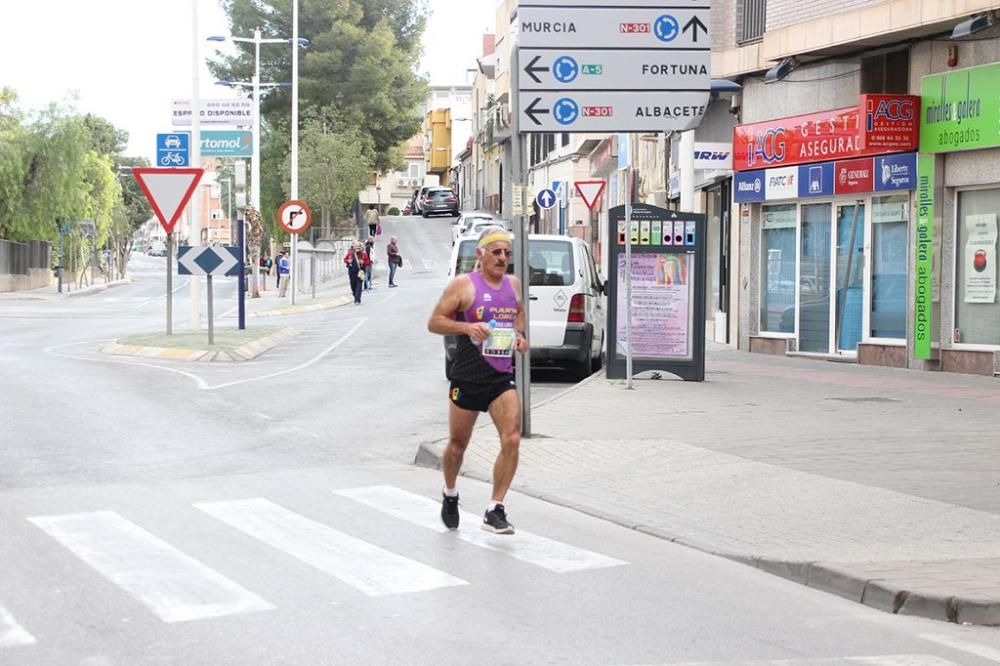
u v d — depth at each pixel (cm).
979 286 2077
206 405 1611
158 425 1422
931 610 687
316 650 593
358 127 7844
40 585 712
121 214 9219
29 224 6419
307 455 1238
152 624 636
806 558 788
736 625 658
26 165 6400
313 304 4238
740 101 2744
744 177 2647
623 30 1487
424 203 9962
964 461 1148
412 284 5484
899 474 1081
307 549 816
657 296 1878
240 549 812
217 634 618
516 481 1078
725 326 2950
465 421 877
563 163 6272
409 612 664
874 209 2320
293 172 5016
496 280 873
